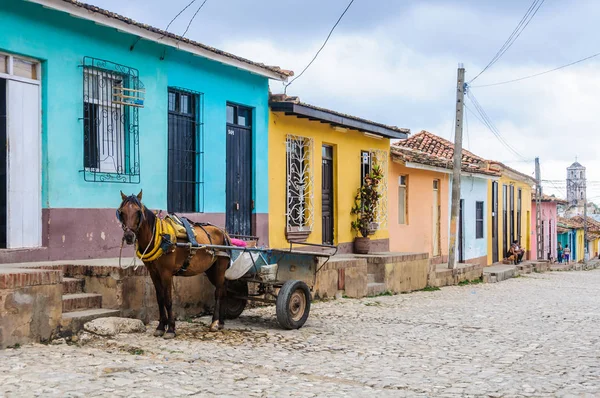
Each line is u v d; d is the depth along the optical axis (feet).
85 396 19.49
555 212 164.45
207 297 36.76
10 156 31.65
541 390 22.45
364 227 59.93
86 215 34.83
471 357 28.27
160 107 39.27
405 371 24.98
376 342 31.14
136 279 31.83
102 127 35.94
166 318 29.86
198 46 40.68
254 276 33.96
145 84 38.27
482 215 96.17
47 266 30.30
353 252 60.34
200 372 23.26
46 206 32.99
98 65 35.45
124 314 31.19
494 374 24.89
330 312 41.09
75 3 32.86
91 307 30.83
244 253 32.53
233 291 35.22
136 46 37.68
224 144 44.75
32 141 32.73
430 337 33.32
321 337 31.78
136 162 37.70
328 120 53.16
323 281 46.55
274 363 25.54
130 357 25.12
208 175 43.19
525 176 115.03
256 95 47.93
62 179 33.65
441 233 80.12
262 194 48.52
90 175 35.06
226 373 23.39
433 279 64.08
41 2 31.65
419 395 21.43
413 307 46.47
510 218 111.75
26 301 26.00
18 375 21.48
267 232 48.98
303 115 50.75
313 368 24.93
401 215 71.20
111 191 36.29
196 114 42.78
